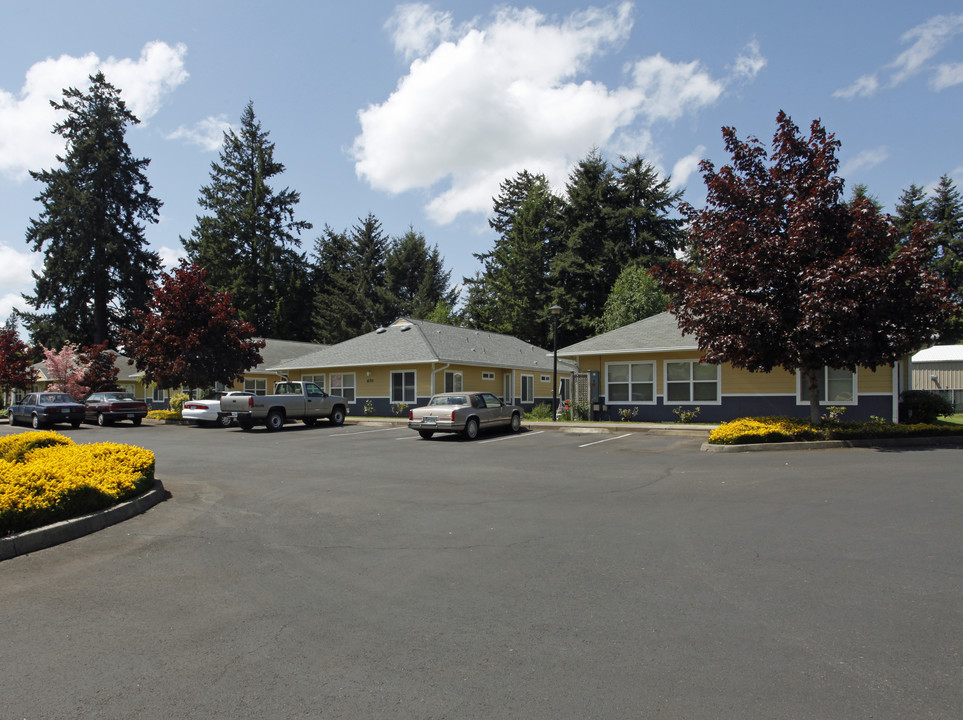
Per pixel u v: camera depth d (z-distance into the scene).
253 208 59.66
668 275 16.94
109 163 50.84
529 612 4.65
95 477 8.59
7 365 34.72
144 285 51.91
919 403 19.73
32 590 5.34
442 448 16.28
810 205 14.59
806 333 14.34
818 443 14.30
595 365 24.53
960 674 3.59
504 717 3.22
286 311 60.59
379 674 3.72
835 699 3.34
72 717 3.29
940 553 5.86
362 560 6.08
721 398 21.91
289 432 22.06
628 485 9.96
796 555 5.90
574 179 51.44
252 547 6.62
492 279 61.41
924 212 59.88
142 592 5.25
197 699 3.46
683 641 4.09
